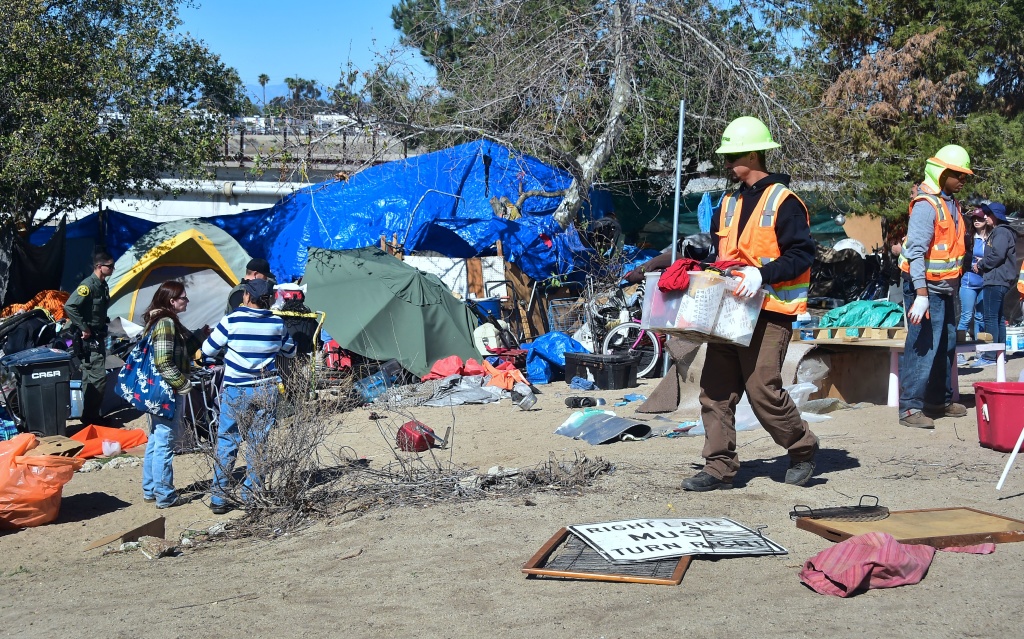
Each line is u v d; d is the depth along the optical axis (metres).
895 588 3.95
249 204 22.78
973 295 11.76
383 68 15.61
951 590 3.88
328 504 6.41
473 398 11.03
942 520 4.76
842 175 18.00
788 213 5.14
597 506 5.50
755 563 4.34
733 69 16.47
